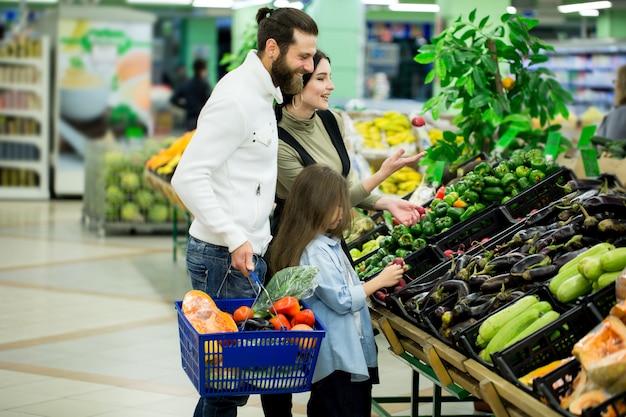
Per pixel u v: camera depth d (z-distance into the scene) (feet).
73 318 26.27
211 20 86.33
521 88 21.65
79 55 55.88
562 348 10.85
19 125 56.70
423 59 21.45
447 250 15.10
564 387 9.88
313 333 11.36
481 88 20.76
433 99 21.52
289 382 11.53
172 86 86.84
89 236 43.19
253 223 12.67
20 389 19.38
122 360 21.86
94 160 44.50
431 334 12.77
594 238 12.76
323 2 45.75
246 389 11.42
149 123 56.90
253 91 12.55
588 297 10.84
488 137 21.39
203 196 12.21
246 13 55.52
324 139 14.84
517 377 10.67
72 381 20.06
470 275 13.17
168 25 86.07
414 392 15.51
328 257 12.82
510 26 21.18
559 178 16.16
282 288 12.19
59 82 55.93
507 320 11.38
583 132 20.94
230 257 12.66
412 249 15.44
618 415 9.11
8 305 27.86
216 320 11.53
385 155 28.73
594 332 9.85
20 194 57.11
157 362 21.74
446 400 17.03
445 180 19.33
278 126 14.58
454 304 12.83
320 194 12.83
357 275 14.30
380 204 15.12
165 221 43.78
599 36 72.90
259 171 12.71
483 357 11.42
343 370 12.64
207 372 11.19
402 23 86.28
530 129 21.44
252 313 12.17
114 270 34.24
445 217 15.98
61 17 55.47
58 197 58.39
